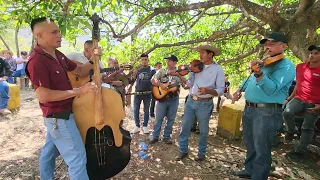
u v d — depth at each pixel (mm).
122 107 2701
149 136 5039
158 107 4586
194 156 4199
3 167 3621
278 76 2824
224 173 3678
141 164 3896
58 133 2373
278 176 3557
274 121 2975
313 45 3680
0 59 6199
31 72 2201
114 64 4906
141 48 6012
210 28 6508
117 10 4273
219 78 3748
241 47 6785
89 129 2625
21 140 4684
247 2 4012
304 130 4051
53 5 3041
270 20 3977
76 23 2506
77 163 2424
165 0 4281
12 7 3078
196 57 6512
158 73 4656
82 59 3812
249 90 3160
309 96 4051
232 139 4934
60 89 2359
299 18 3939
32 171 3529
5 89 6289
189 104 3984
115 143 2734
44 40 2318
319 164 3967
